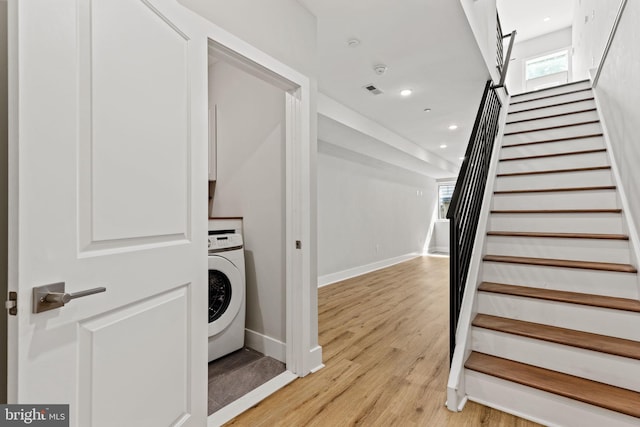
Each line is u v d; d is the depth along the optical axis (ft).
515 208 8.19
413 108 12.59
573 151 8.98
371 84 10.37
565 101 11.69
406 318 10.12
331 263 15.88
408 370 6.61
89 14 2.91
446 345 7.93
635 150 6.15
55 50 2.58
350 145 15.96
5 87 2.79
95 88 2.95
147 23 3.59
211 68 9.18
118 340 3.18
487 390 5.23
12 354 2.28
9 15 2.28
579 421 4.45
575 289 5.89
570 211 6.96
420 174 26.03
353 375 6.41
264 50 5.64
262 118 7.53
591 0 12.25
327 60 8.82
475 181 7.26
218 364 6.93
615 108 7.68
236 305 7.36
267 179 7.43
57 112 2.59
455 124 14.80
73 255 2.71
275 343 7.24
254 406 5.40
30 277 2.37
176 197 4.02
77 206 2.76
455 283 5.53
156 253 3.67
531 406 4.84
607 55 8.51
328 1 6.45
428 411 5.18
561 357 5.02
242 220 8.01
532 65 23.48
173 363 3.96
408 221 24.02
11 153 2.30
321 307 11.41
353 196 17.66
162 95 3.81
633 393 4.42
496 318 6.02
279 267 7.21
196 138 4.37
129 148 3.34
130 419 3.31
